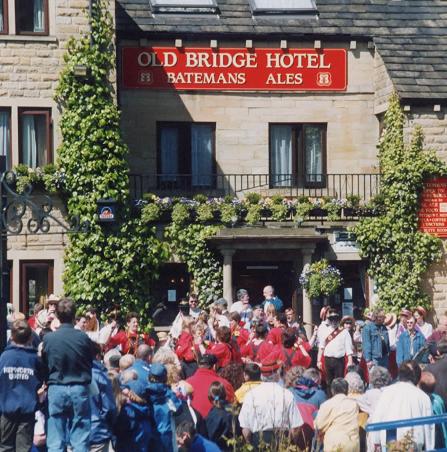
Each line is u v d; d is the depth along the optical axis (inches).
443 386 741.9
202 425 677.3
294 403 657.0
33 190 1200.2
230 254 1263.5
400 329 1070.4
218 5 1338.6
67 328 621.0
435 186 1289.4
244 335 962.7
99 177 1207.6
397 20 1360.7
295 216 1295.5
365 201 1336.1
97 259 1209.4
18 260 1197.7
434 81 1296.8
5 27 1205.1
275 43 1337.4
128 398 624.1
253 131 1339.8
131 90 1312.7
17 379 623.2
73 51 1211.9
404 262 1278.3
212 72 1327.5
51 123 1211.2
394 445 574.9
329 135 1347.2
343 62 1347.2
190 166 1330.0
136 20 1311.5
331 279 1241.4
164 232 1264.8
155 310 1257.4
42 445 656.4
